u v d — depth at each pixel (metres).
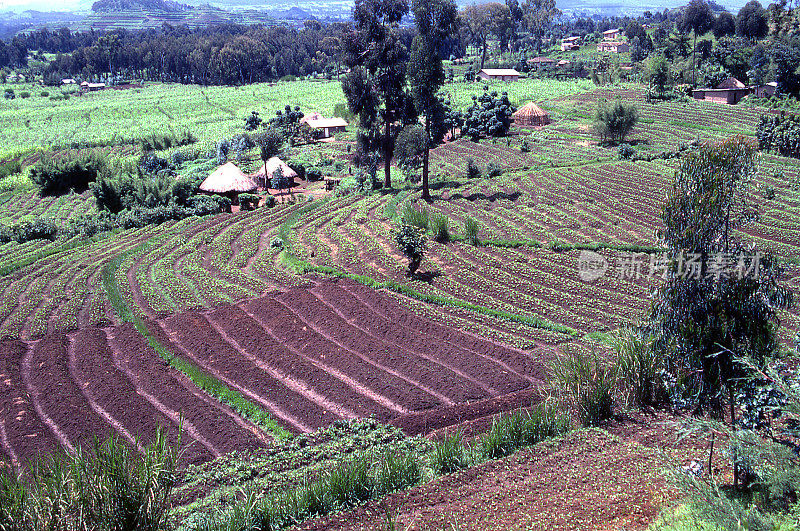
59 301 34.50
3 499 10.98
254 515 15.16
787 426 13.80
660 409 19.53
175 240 47.34
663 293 16.28
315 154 84.88
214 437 20.44
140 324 29.91
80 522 10.75
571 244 39.91
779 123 61.44
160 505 11.71
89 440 20.25
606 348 25.42
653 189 51.31
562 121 89.50
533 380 24.05
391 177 68.56
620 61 161.50
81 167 75.62
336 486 15.87
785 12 143.62
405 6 56.50
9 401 22.83
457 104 108.38
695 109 86.38
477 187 56.12
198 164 85.62
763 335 15.24
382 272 37.16
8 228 55.44
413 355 26.30
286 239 44.91
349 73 59.81
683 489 14.64
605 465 16.78
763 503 13.74
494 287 33.97
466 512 15.03
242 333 28.47
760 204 45.47
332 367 25.31
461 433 19.53
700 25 128.62
